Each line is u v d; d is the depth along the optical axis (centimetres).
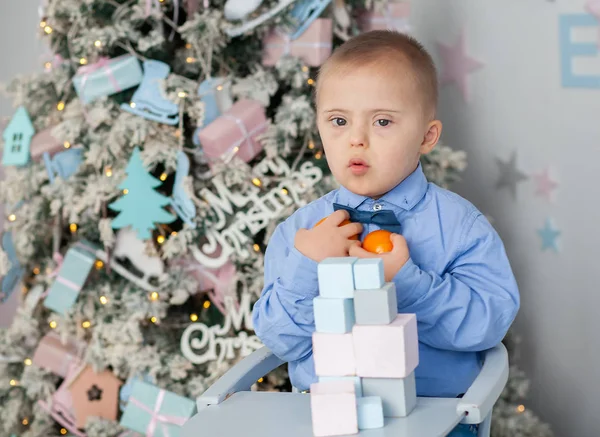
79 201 220
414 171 148
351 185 140
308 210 157
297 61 218
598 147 244
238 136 216
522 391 232
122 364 221
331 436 109
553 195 252
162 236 223
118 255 224
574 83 246
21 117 232
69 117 223
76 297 222
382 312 111
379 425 109
